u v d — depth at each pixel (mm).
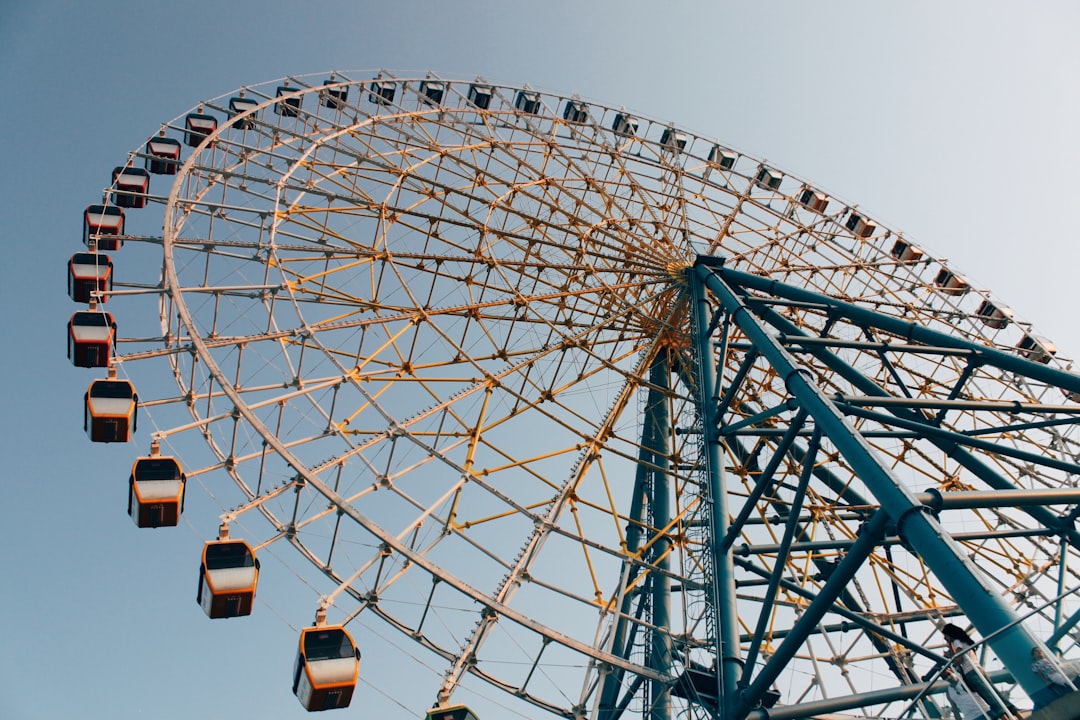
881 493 15844
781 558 20453
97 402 25609
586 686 23156
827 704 20719
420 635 23328
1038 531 24016
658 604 27875
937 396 34938
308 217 31344
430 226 31906
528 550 25688
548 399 30750
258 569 23047
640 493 32312
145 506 24047
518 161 36500
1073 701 11234
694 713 21578
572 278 33531
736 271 30203
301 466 24500
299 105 37531
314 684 20641
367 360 28938
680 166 41938
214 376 25953
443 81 41781
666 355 34469
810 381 19859
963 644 13977
